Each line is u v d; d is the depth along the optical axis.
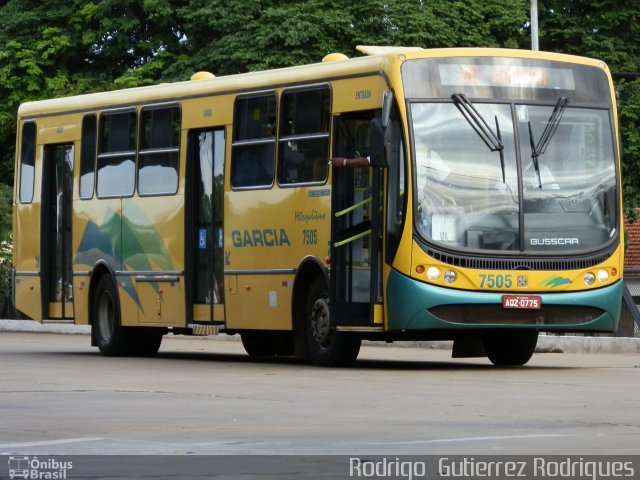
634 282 68.44
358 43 59.91
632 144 58.50
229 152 29.38
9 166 67.00
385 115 24.81
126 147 32.62
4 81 66.06
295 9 60.31
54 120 34.94
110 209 32.97
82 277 33.88
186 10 62.72
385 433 15.33
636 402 19.00
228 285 29.34
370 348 38.31
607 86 26.92
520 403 18.86
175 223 30.86
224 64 60.75
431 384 22.28
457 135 25.56
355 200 26.23
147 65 63.81
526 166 25.86
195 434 15.26
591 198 26.30
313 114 27.22
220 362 29.73
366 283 26.03
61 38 66.06
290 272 27.61
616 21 60.78
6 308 57.44
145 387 21.64
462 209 25.39
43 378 23.69
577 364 29.39
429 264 25.11
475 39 60.41
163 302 31.25
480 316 25.36
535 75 26.28
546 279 25.69
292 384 22.25
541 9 61.19
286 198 27.73
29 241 35.59
